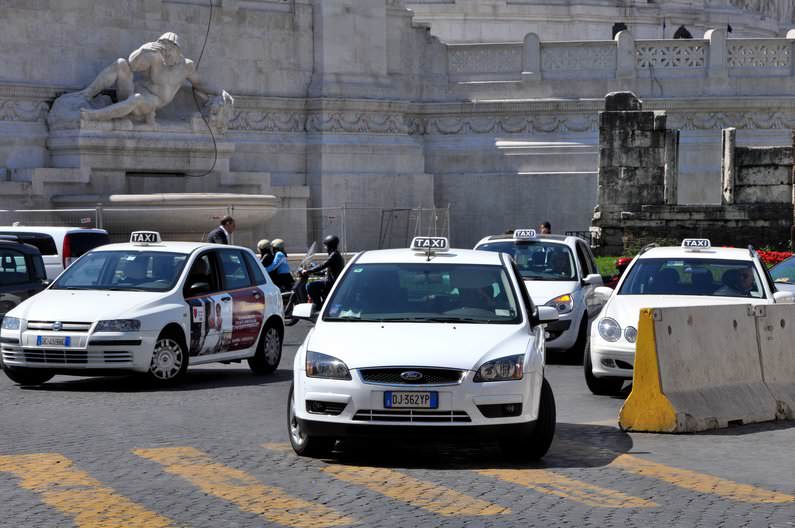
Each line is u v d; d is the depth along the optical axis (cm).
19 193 5869
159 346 2727
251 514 1508
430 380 1759
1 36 6078
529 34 7294
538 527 1455
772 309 2416
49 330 2659
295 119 6994
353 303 1972
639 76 7262
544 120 7269
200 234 6069
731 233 5725
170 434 2097
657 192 5825
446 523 1468
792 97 7231
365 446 1989
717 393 2261
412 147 7169
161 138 6278
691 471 1805
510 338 1848
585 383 2897
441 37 9188
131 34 6469
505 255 2094
